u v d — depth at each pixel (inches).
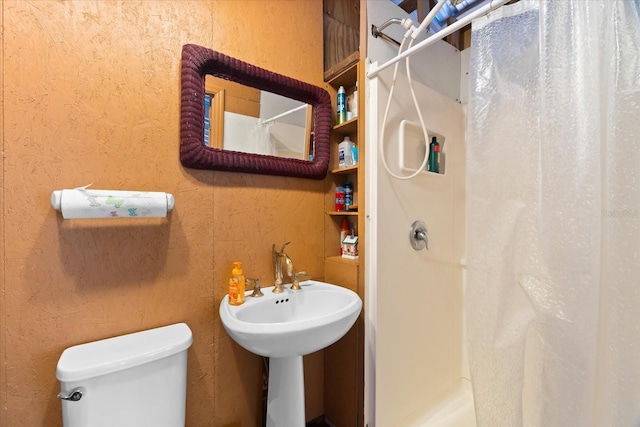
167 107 42.2
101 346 36.2
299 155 54.6
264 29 51.8
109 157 38.1
